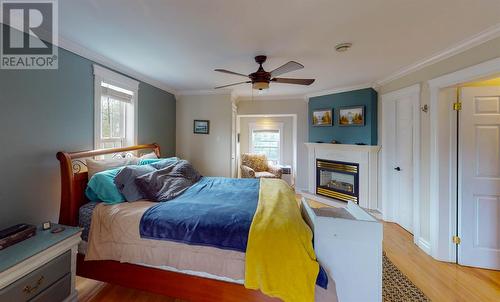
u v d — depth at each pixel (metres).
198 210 1.78
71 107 2.21
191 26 1.81
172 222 1.63
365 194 3.78
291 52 2.34
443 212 2.39
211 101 4.25
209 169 4.28
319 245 1.46
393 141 3.31
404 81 3.00
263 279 1.31
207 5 1.52
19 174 1.79
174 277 1.61
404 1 1.47
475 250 2.29
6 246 1.38
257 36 1.98
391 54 2.39
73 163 2.19
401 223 3.23
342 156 4.14
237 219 1.61
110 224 1.74
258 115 5.05
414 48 2.23
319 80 3.48
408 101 3.03
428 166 2.59
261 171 5.68
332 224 1.45
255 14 1.63
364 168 3.78
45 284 1.43
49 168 2.01
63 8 1.55
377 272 1.43
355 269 1.43
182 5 1.52
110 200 1.96
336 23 1.76
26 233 1.51
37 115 1.91
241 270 1.45
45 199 1.97
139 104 3.30
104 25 1.80
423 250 2.62
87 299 1.80
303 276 1.30
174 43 2.13
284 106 4.94
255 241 1.41
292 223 1.51
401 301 1.81
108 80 2.67
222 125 4.22
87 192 2.05
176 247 1.59
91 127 2.44
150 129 3.57
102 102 2.72
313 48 2.23
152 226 1.64
